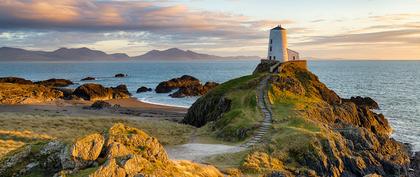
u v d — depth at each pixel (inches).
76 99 5009.8
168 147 1980.8
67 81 7711.6
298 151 1876.2
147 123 2775.6
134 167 992.2
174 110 4259.4
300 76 3582.7
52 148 1008.9
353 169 1919.3
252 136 2101.4
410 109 4471.0
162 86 6309.1
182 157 1747.0
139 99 5349.4
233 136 2182.6
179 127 2667.3
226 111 2812.5
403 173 2084.2
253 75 3548.2
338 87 7470.5
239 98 2881.4
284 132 2062.0
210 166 1517.0
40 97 4744.1
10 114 3053.6
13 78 6515.8
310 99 2967.5
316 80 3617.1
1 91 4569.4
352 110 3053.6
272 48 3991.1
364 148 2151.8
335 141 2030.0
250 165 1628.9
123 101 5098.4
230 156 1770.4
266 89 2992.1
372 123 3154.5
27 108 4092.0
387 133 3166.8
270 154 1830.7
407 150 2546.8
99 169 909.8
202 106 3179.1
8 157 1000.9
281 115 2416.3
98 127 2465.6
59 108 4202.8
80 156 967.6
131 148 1103.0
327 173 1815.9
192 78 6998.0
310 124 2196.1
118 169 947.3
